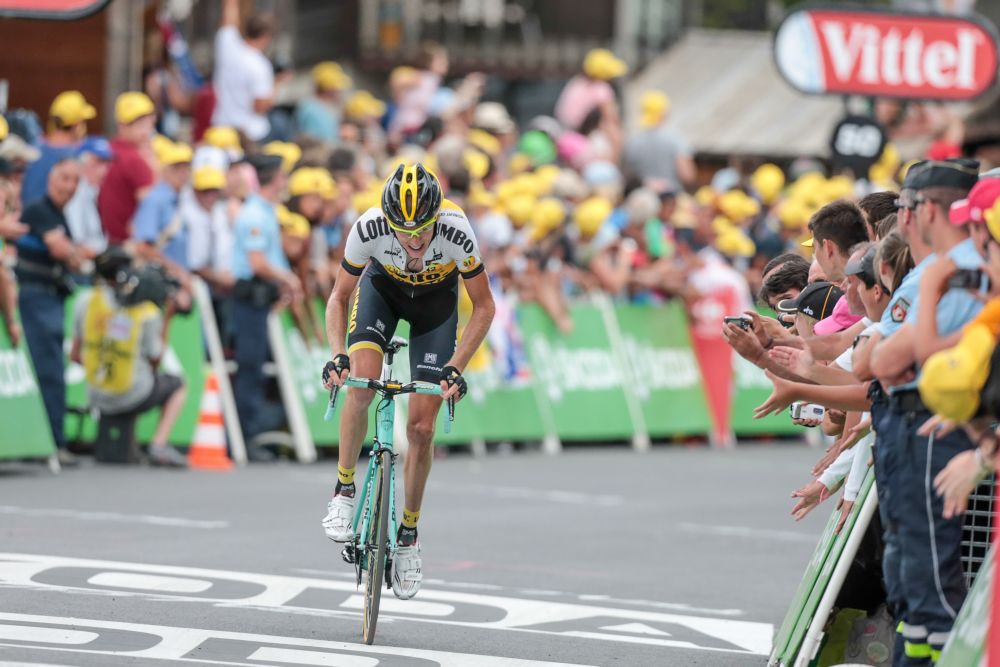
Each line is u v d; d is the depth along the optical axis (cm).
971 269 1466
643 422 5153
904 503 1551
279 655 1925
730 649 2139
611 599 2470
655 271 5188
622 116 8269
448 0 8600
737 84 8288
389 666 1903
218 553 2655
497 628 2197
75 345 3847
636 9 8694
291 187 4194
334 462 4203
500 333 4700
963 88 5306
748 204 5384
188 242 4047
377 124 5559
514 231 4747
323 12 8712
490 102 8738
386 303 2180
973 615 1384
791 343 1800
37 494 3269
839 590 1794
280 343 4175
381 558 2009
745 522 3441
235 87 4878
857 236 1977
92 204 4006
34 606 2117
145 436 3962
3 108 4466
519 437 4769
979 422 1443
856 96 5306
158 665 1828
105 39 4919
